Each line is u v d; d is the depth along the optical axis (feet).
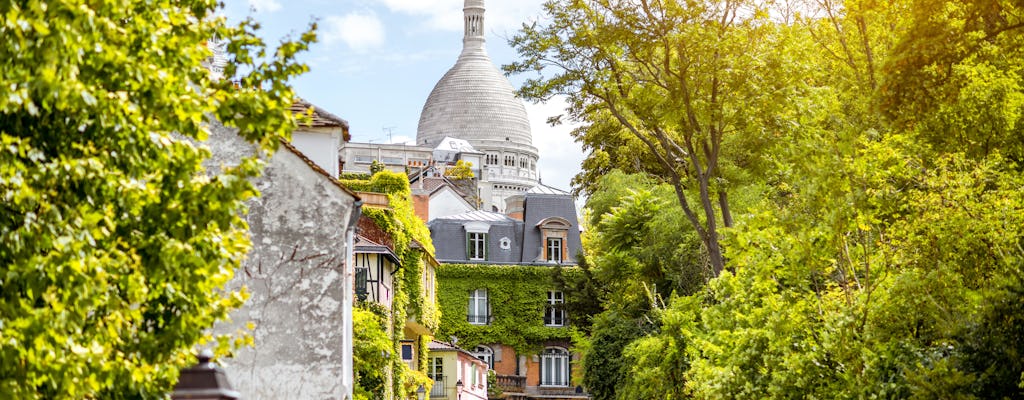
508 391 285.23
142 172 39.93
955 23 80.23
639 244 190.70
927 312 76.33
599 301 217.77
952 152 86.94
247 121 41.83
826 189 82.48
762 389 89.61
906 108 81.35
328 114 88.38
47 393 37.60
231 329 78.64
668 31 131.44
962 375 68.80
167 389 41.86
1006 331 69.51
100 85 39.34
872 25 136.46
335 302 79.87
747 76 129.49
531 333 289.53
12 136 38.32
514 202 398.62
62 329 36.60
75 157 39.27
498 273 290.35
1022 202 77.77
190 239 41.39
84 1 37.17
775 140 128.98
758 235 87.92
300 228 80.23
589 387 192.24
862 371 79.41
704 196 135.85
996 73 88.12
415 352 168.04
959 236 76.54
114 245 40.40
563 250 297.12
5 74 35.58
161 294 41.78
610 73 136.36
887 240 91.30
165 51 41.29
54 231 37.32
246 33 43.34
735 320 103.50
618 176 221.87
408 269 158.30
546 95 138.72
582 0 133.39
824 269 86.74
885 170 83.56
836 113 112.57
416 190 306.55
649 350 148.15
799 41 131.54
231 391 44.62
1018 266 70.18
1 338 35.73
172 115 39.88
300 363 79.20
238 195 41.75
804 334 87.86
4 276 36.58
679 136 159.74
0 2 34.73
